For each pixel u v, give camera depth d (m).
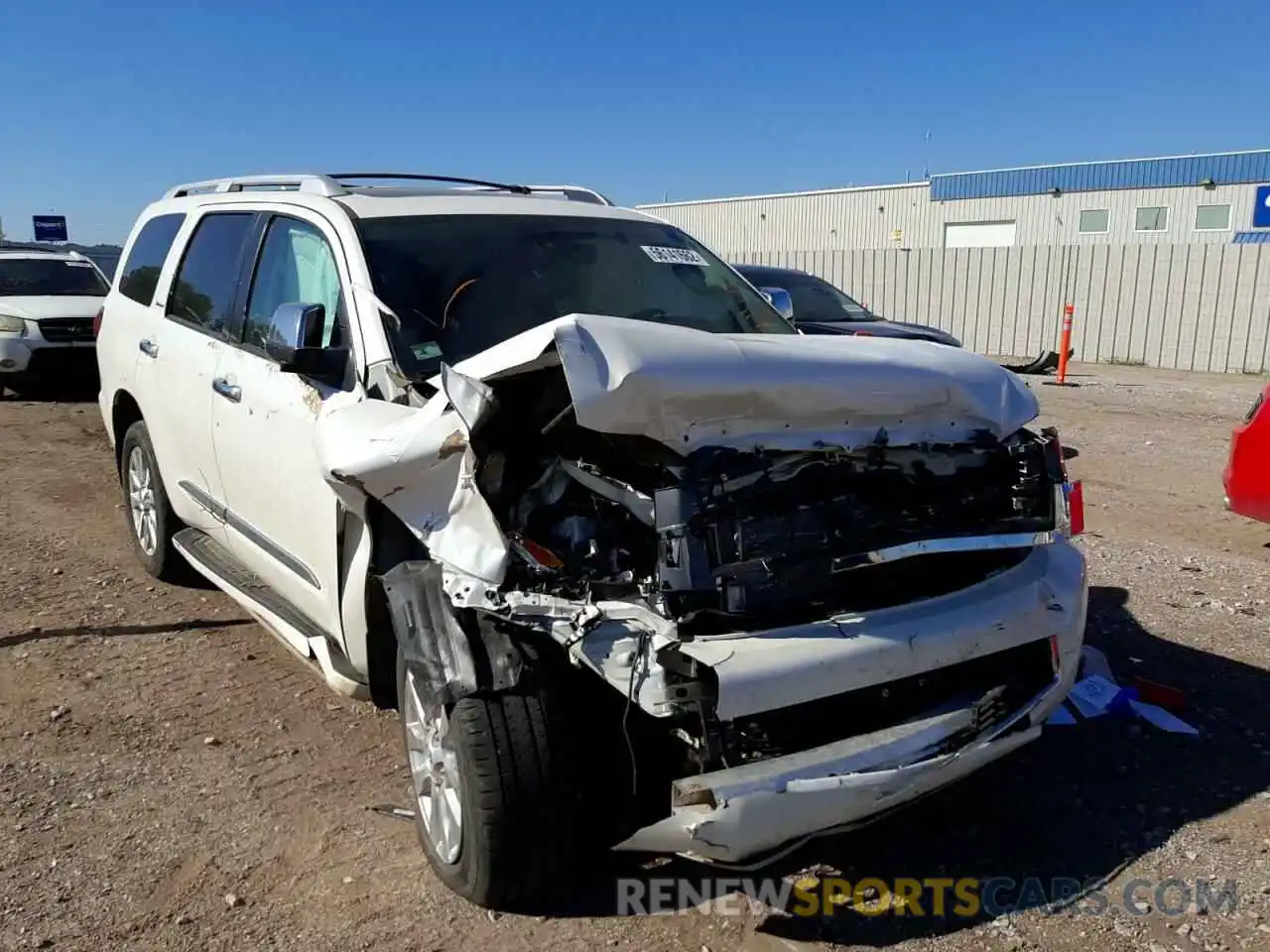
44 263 14.77
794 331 4.71
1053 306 20.67
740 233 41.94
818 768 2.78
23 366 12.93
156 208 6.27
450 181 5.30
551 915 3.13
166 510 5.74
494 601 2.91
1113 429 11.58
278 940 3.01
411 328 3.81
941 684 3.15
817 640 2.85
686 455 2.91
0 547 6.76
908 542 3.07
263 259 4.69
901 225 37.22
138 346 5.72
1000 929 3.08
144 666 4.91
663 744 2.91
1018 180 33.72
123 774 3.93
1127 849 3.47
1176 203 30.39
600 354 2.84
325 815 3.66
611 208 4.98
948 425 3.40
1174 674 4.79
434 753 3.23
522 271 4.21
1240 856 3.42
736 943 3.01
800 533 2.93
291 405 4.00
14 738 4.21
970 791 3.83
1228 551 6.69
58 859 3.40
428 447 3.06
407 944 3.00
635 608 2.80
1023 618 3.24
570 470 3.03
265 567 4.45
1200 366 18.86
